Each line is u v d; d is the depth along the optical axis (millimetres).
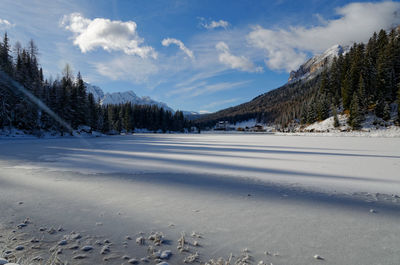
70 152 14031
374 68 54094
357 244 2514
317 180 6098
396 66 50281
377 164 9203
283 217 3385
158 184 5562
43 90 40875
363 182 5840
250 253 2320
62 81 49188
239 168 8164
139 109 108125
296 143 25484
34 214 3424
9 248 2371
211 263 2127
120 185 5418
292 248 2428
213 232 2848
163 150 16234
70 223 3092
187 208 3777
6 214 3412
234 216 3414
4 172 7082
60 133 40812
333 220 3260
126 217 3340
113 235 2734
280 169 7949
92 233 2785
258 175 6812
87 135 48156
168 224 3096
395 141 27469
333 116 56125
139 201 4148
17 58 47969
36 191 4805
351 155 12820
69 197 4363
